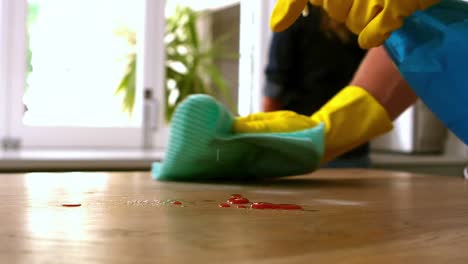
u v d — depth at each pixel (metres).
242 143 0.71
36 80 1.81
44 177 0.74
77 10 1.84
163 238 0.34
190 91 2.02
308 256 0.30
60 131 1.84
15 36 1.77
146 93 1.94
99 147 1.88
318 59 1.40
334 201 0.56
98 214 0.44
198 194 0.60
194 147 0.70
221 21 2.06
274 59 1.43
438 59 0.56
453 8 0.57
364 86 0.82
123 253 0.30
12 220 0.40
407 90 0.81
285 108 1.44
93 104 1.89
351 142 0.81
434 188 0.72
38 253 0.29
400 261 0.30
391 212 0.49
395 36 0.59
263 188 0.68
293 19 0.55
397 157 1.89
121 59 1.92
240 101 2.09
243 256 0.30
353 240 0.35
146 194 0.59
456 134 0.60
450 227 0.41
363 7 0.52
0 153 1.52
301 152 0.72
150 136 1.95
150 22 1.93
